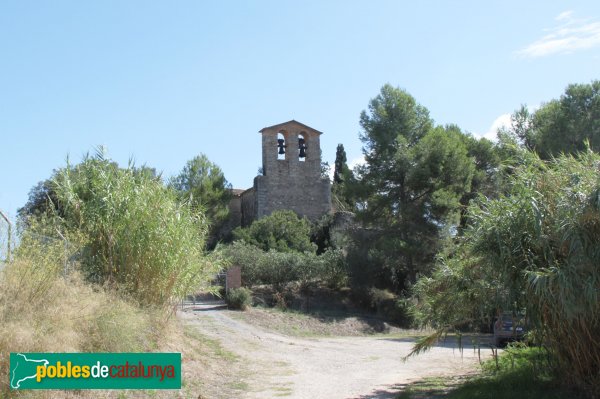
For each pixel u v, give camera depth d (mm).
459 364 15555
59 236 10922
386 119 35500
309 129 53500
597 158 8984
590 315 8102
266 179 51156
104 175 12930
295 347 17891
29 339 7184
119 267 12258
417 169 32906
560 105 32406
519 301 9180
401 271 34781
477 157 39156
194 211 14836
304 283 33625
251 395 10055
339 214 45688
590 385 8805
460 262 10500
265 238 40250
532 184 9117
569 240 8195
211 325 20266
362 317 30375
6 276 8031
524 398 8969
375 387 11266
